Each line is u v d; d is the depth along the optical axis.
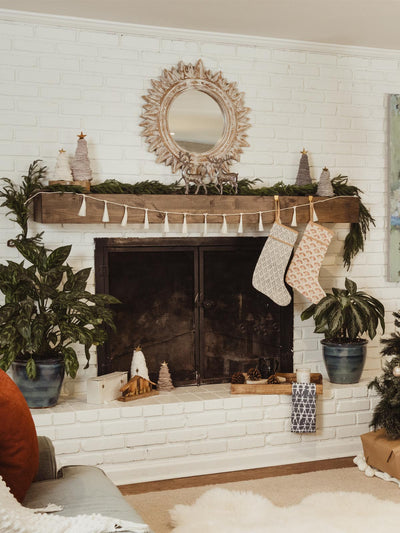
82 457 3.38
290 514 2.89
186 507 2.98
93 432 3.39
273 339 4.11
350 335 3.85
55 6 3.41
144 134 3.76
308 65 4.07
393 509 2.93
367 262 4.26
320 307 3.73
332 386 3.87
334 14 3.53
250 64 3.96
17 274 3.26
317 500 3.04
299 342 4.11
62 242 3.66
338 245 4.18
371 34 3.88
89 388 3.51
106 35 3.68
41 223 3.57
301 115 4.07
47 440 2.21
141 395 3.63
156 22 3.66
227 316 4.04
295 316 4.10
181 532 2.72
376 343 4.27
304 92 4.07
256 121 3.98
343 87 4.16
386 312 4.30
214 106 3.89
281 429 3.72
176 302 3.93
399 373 3.33
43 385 3.38
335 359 3.89
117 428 3.43
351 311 3.77
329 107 4.13
